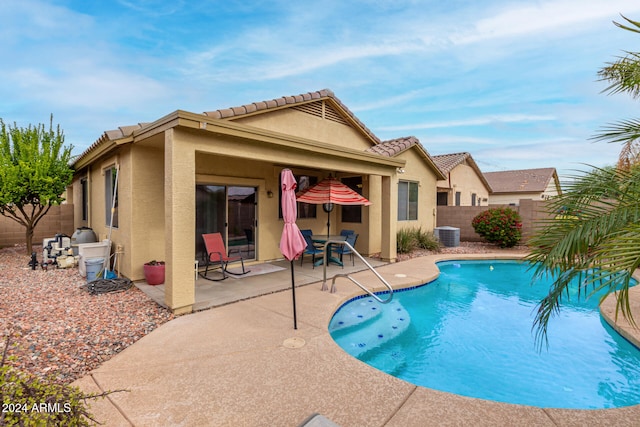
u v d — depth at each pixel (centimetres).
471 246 1556
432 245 1411
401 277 920
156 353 450
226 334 513
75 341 483
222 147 650
